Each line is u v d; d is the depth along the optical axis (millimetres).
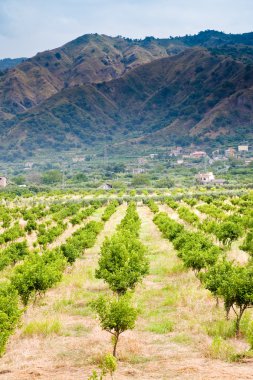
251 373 18844
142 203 145000
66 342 24656
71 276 41750
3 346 21125
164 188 191250
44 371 20453
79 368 20875
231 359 20984
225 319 26484
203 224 62250
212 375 18766
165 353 22391
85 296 35438
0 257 44000
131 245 43281
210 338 24016
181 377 18828
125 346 23266
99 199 145625
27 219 92875
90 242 54938
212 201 112688
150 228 82375
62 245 45844
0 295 25609
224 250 49438
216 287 27672
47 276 30859
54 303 32531
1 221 93812
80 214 91250
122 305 21922
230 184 188250
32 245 62625
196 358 21531
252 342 21328
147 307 31219
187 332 25500
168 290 35656
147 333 25922
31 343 24234
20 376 19797
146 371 20031
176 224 59125
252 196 105812
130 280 33188
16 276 30266
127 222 67250
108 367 18031
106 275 33844
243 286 24156
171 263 46375
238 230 50188
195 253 35812
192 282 37281
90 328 27312
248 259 42438
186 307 30516
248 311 28094
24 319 28219
